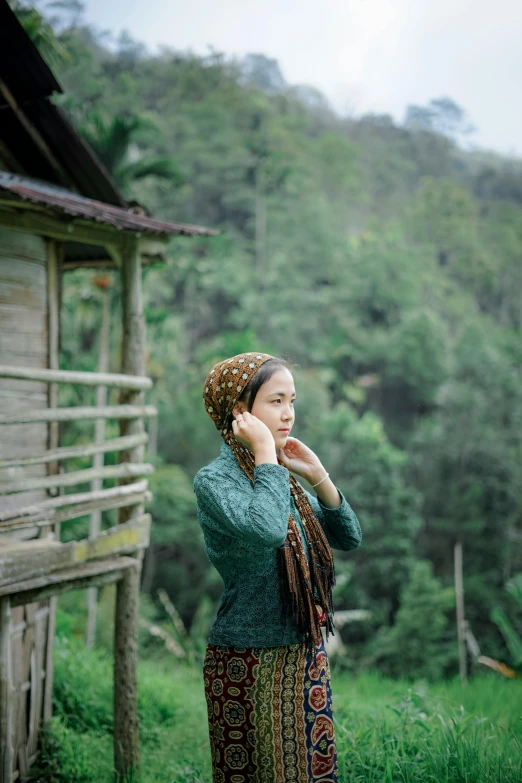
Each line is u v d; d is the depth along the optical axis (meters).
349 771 3.26
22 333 4.60
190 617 26.42
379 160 79.31
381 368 42.56
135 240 4.80
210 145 55.19
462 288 59.62
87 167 5.19
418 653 19.64
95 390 13.02
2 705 3.50
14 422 3.65
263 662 2.08
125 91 51.81
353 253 48.72
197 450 29.84
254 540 1.97
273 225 50.81
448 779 3.07
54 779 4.47
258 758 2.06
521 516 29.47
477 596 26.06
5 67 4.62
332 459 28.09
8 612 3.61
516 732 3.89
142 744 4.97
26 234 4.62
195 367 33.06
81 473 4.11
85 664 6.54
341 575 20.56
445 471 30.44
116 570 4.38
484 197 84.44
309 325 42.41
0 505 4.31
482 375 32.59
